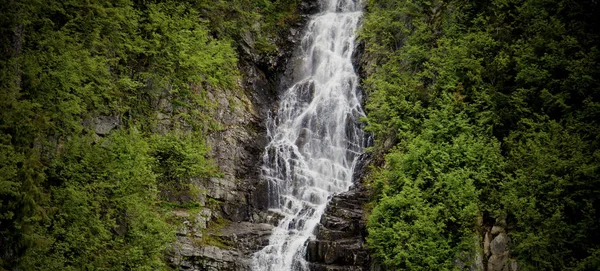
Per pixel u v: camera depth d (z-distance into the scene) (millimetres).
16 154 14523
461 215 17094
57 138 17078
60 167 16844
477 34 20609
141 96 20875
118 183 17828
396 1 24969
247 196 22359
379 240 17688
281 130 26031
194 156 20859
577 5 19562
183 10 23406
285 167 24109
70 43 18438
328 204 20797
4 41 15695
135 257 17016
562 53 18469
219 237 19734
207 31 24000
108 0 20656
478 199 17297
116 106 19422
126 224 17703
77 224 16297
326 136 25453
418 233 17219
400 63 23062
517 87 19203
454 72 20281
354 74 26562
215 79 23312
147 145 19438
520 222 16141
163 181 20281
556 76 18609
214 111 23078
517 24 20531
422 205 17688
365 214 19688
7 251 13930
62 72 17266
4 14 15742
